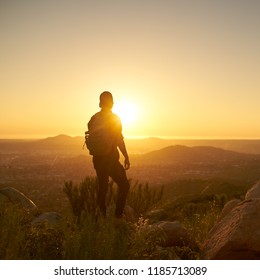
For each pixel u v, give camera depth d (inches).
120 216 225.9
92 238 159.5
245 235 181.5
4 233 163.2
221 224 216.5
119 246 157.9
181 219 475.2
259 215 191.9
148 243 179.9
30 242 164.9
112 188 295.9
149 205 359.3
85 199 283.3
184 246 213.6
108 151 222.5
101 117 226.4
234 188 1803.6
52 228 175.2
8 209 195.2
